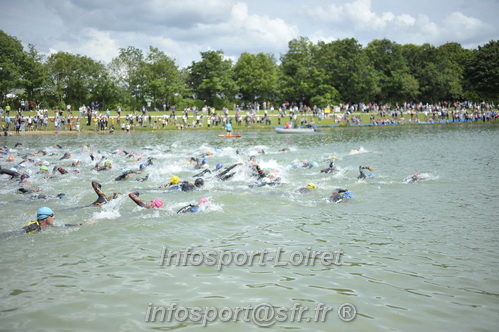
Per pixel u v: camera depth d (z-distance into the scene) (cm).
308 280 858
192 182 1908
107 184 1922
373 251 1023
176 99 9225
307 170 2306
